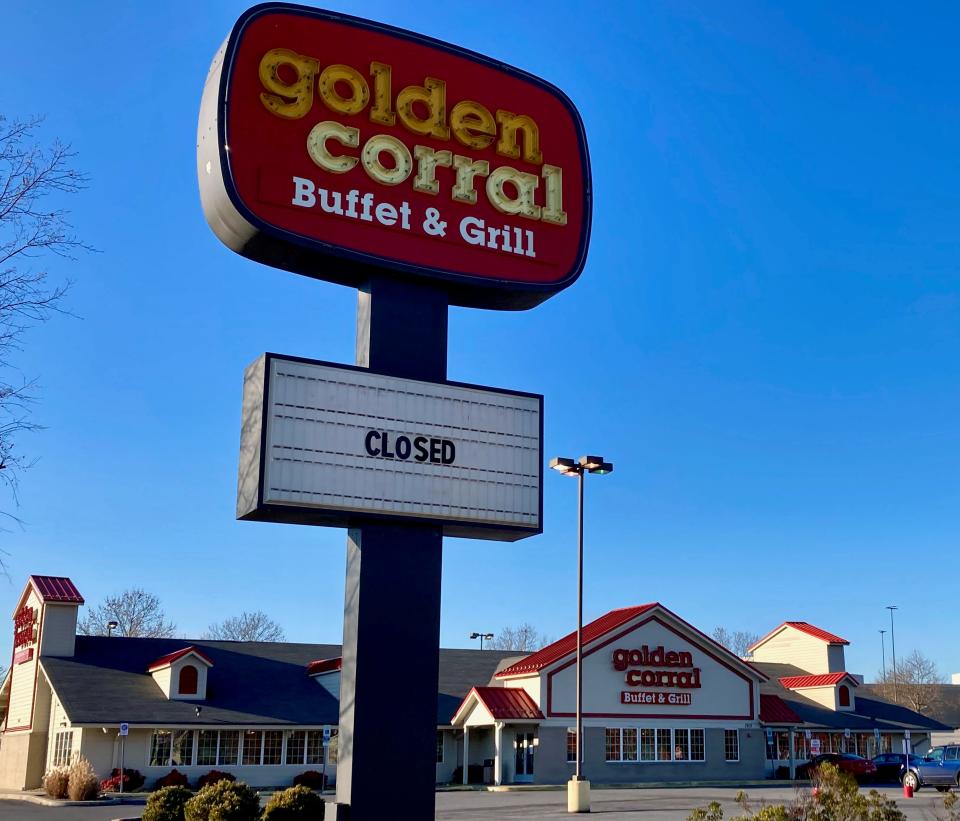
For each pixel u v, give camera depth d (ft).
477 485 59.57
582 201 65.92
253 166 57.06
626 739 156.15
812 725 178.50
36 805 117.29
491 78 65.21
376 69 61.52
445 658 184.14
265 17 59.16
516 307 66.13
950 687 350.43
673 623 164.04
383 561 57.47
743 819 49.34
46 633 149.48
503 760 156.15
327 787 143.54
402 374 59.82
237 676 154.61
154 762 137.18
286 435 55.06
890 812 46.09
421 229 61.11
